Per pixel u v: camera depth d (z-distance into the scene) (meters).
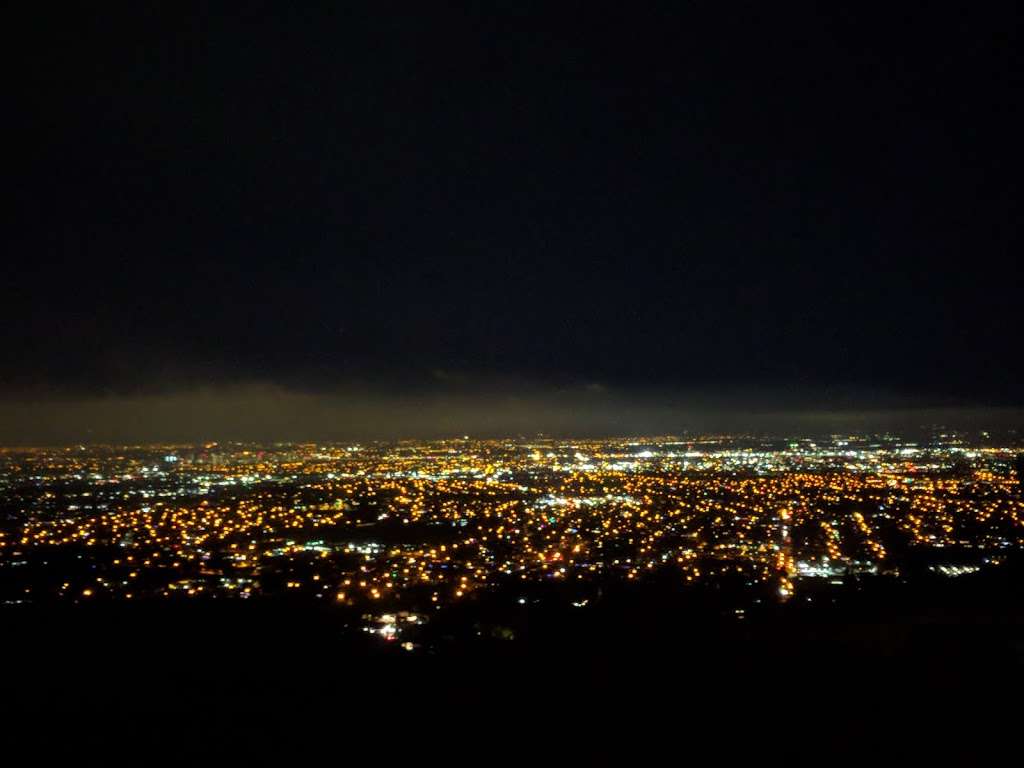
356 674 9.34
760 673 8.78
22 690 8.80
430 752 7.20
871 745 7.05
